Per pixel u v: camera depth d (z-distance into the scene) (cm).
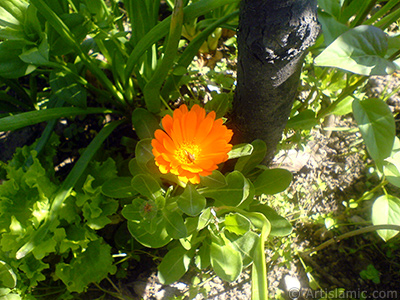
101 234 38
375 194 41
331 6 31
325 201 41
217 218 30
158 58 41
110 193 32
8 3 30
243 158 33
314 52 33
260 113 30
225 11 41
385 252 38
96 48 40
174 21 25
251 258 31
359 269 37
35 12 29
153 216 28
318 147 43
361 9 33
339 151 43
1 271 29
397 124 44
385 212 33
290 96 29
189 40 44
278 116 30
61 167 42
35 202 33
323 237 39
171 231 29
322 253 38
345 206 40
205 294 34
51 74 35
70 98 35
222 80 37
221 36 48
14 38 30
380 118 26
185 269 32
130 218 30
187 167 27
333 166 42
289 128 36
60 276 32
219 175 29
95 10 34
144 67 38
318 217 38
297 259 38
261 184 34
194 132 28
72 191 33
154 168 31
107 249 34
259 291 25
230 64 46
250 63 25
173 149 27
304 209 40
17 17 30
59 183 37
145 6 32
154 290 36
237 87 30
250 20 22
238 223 30
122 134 43
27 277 32
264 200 38
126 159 41
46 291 35
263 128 32
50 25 32
